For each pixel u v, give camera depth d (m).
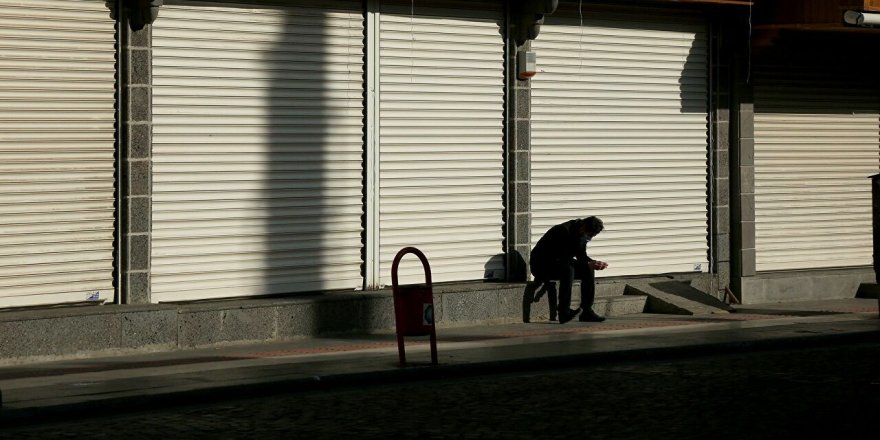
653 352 20.53
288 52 22.39
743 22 27.78
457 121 24.41
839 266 30.00
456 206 24.45
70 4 20.06
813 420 14.73
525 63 24.84
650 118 26.95
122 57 20.61
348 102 23.09
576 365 19.75
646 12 26.77
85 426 14.59
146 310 20.44
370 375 17.89
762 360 20.17
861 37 29.30
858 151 30.23
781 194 29.05
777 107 28.91
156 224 21.08
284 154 22.41
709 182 27.83
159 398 15.95
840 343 22.47
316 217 22.78
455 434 14.03
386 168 23.55
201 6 21.44
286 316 21.95
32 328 19.33
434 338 18.67
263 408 15.79
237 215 21.91
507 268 25.08
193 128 21.41
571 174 25.88
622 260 26.69
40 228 19.94
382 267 23.56
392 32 23.56
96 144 20.44
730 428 14.29
